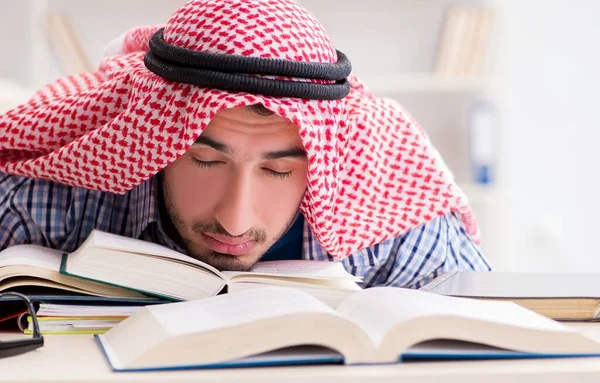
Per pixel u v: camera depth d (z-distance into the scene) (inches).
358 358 30.5
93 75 53.7
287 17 42.8
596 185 136.5
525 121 138.2
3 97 95.8
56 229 49.9
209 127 41.7
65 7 128.5
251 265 45.1
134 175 44.5
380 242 51.5
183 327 30.3
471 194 123.7
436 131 133.8
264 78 40.1
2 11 117.0
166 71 41.1
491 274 47.3
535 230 138.1
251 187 42.9
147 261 39.1
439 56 125.0
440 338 32.9
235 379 28.4
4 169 49.1
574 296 40.1
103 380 28.0
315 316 30.2
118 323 36.8
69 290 38.8
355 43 131.4
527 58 137.6
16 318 39.2
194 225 44.2
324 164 43.3
